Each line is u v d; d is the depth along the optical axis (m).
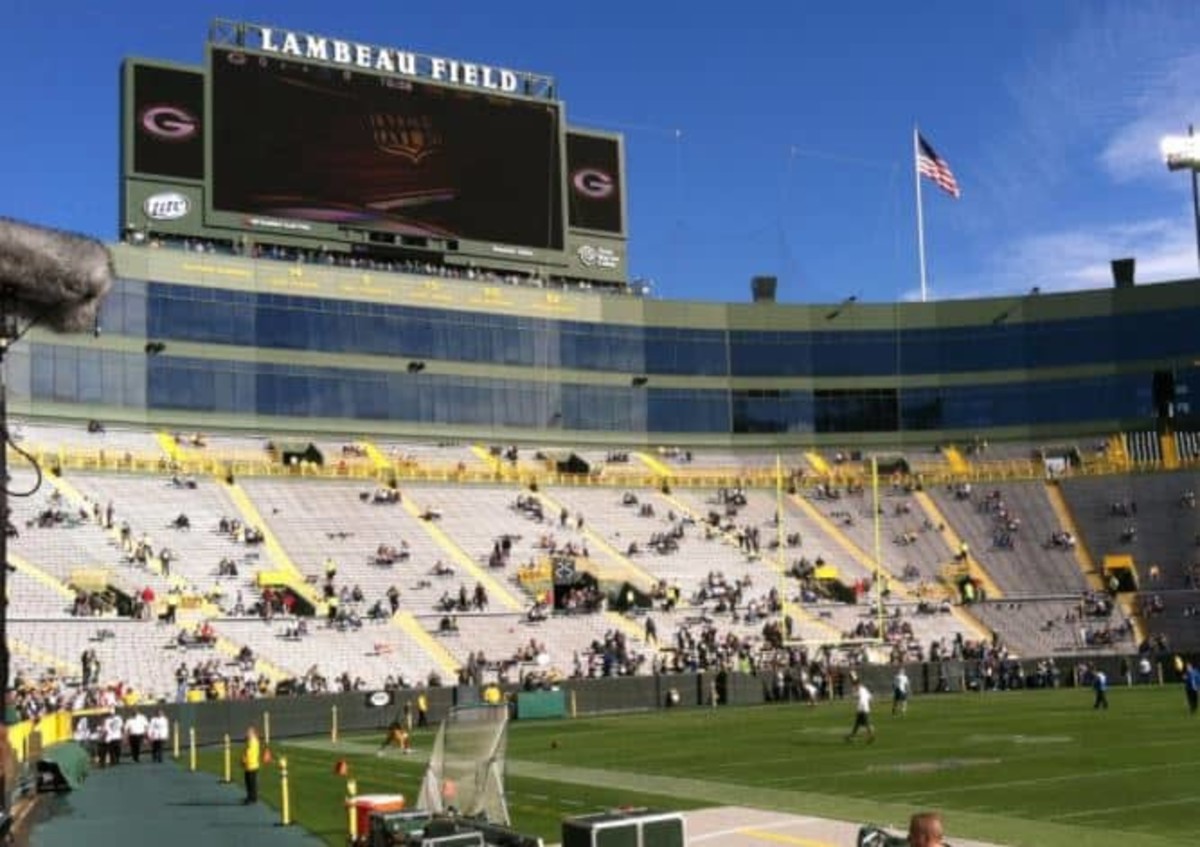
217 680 57.44
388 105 83.88
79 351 76.12
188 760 45.78
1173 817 25.50
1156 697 62.78
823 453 97.94
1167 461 92.00
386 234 83.06
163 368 79.00
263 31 81.50
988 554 87.44
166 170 78.38
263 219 79.81
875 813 26.84
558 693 62.09
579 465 89.69
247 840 26.02
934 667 72.56
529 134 89.06
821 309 99.44
